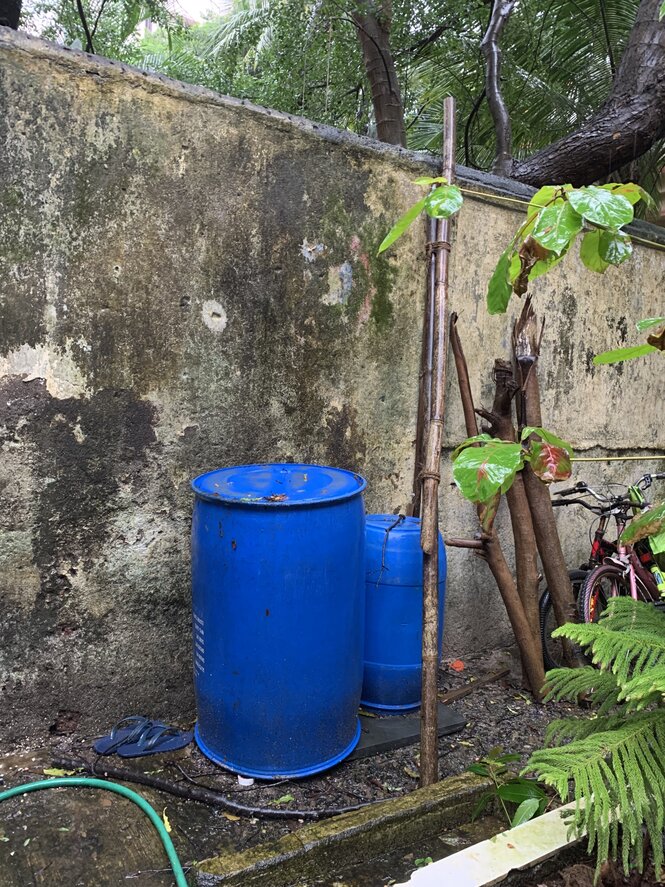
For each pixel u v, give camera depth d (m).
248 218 2.52
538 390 3.26
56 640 2.36
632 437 4.05
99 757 2.34
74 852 1.88
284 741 2.21
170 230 2.38
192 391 2.49
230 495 2.12
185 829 2.02
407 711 2.72
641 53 3.83
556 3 5.22
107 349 2.32
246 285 2.55
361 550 2.30
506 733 2.71
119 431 2.37
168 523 2.51
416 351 3.03
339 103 6.06
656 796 1.53
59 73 2.14
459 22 5.40
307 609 2.11
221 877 1.73
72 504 2.32
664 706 1.82
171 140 2.34
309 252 2.68
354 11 4.53
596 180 4.07
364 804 2.16
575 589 3.44
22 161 2.12
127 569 2.45
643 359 4.02
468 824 2.10
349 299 2.81
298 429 2.74
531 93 5.45
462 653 3.41
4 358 2.17
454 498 3.25
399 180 2.88
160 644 2.54
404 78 6.24
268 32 6.15
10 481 2.22
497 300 1.63
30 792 2.12
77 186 2.21
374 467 2.98
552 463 1.60
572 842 1.78
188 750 2.41
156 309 2.38
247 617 2.10
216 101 2.41
